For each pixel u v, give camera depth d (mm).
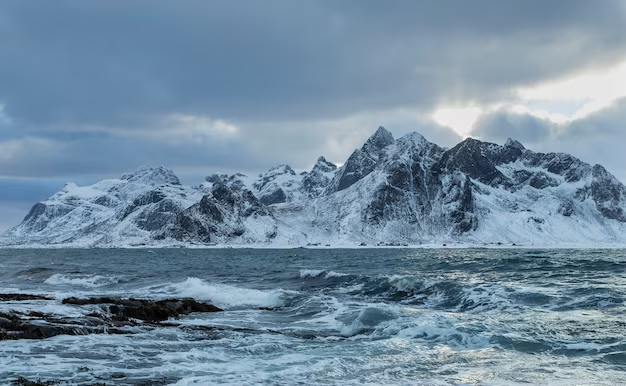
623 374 19844
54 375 19250
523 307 34531
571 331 26953
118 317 32562
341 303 40156
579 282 45750
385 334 28578
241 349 24688
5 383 17984
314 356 23438
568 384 18875
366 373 20562
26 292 52031
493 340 25953
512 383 19125
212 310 39156
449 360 22609
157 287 55125
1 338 25141
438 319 31516
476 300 37938
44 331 26078
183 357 22688
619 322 28469
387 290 46812
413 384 19109
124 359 21953
